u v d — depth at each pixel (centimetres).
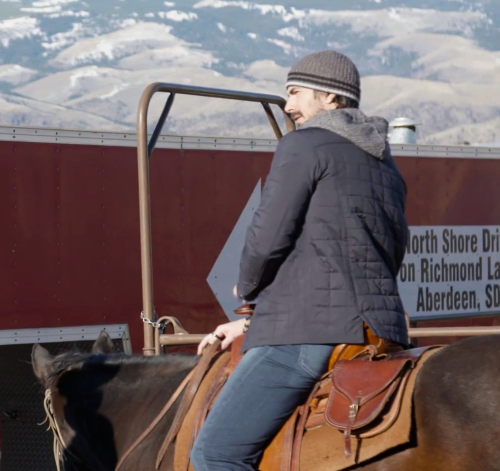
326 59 400
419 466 332
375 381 354
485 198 1100
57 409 519
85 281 844
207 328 912
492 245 1106
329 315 370
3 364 857
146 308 596
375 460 343
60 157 836
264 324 381
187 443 416
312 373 376
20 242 816
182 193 900
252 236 379
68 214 838
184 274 899
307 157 377
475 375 333
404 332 386
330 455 355
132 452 464
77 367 520
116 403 496
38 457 880
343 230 375
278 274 384
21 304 813
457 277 1074
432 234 1059
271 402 377
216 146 920
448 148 1076
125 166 868
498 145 1190
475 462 319
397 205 396
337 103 404
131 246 870
